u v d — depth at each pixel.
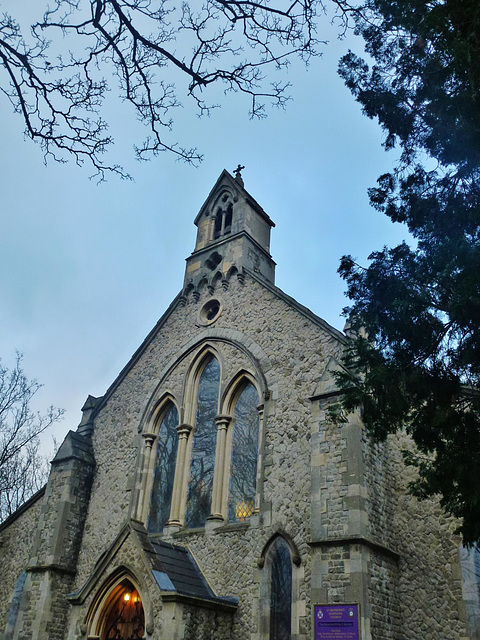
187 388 22.08
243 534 17.77
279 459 18.03
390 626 14.76
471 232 10.34
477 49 8.52
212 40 8.57
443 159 10.38
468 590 14.98
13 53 8.30
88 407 25.00
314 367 18.72
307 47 8.64
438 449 10.62
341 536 14.90
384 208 11.45
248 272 22.61
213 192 26.53
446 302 9.93
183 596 15.53
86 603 17.62
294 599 15.63
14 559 24.36
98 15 8.16
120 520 21.34
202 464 20.52
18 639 20.20
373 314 11.07
